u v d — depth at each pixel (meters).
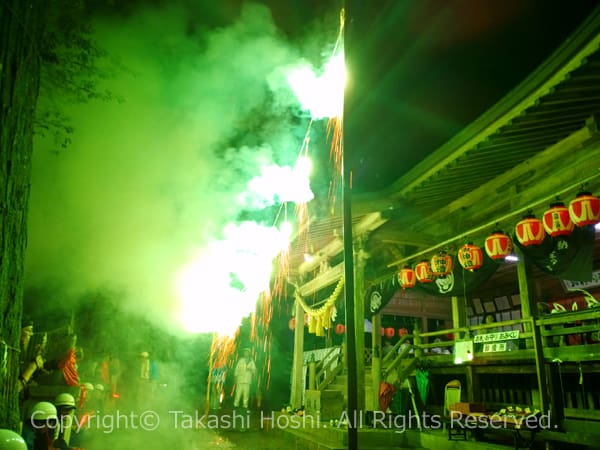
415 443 11.45
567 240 9.91
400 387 14.39
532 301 11.32
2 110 5.38
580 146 9.69
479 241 12.57
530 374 11.46
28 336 9.13
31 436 6.47
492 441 10.52
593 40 7.04
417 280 14.68
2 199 5.30
